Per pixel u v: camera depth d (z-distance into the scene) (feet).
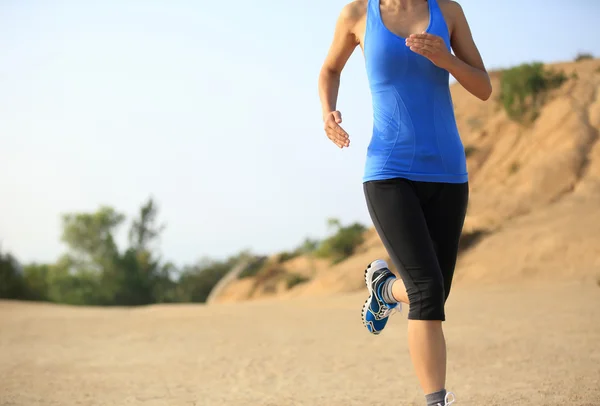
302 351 26.61
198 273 194.29
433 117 10.93
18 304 72.18
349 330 34.55
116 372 22.41
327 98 12.03
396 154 10.87
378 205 10.80
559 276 77.30
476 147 137.90
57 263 191.31
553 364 20.12
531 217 102.42
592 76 138.41
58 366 23.95
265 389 18.52
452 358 22.50
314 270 139.44
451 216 11.07
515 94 136.67
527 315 36.37
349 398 16.69
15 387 19.48
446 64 10.50
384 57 10.94
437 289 10.32
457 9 11.48
